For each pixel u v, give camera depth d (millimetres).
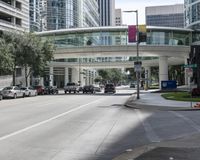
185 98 37438
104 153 9891
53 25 133875
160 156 9414
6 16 87625
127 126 15984
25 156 9398
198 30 71000
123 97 47594
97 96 51688
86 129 14859
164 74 69875
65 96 52812
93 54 70938
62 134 13383
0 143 11336
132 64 100312
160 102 33156
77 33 69375
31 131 14117
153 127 15688
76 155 9594
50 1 134250
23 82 79000
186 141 11898
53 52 63562
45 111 24094
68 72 110438
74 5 143375
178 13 146000
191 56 45375
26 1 96000
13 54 55906
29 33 60000
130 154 9719
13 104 32875
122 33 67062
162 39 68375
